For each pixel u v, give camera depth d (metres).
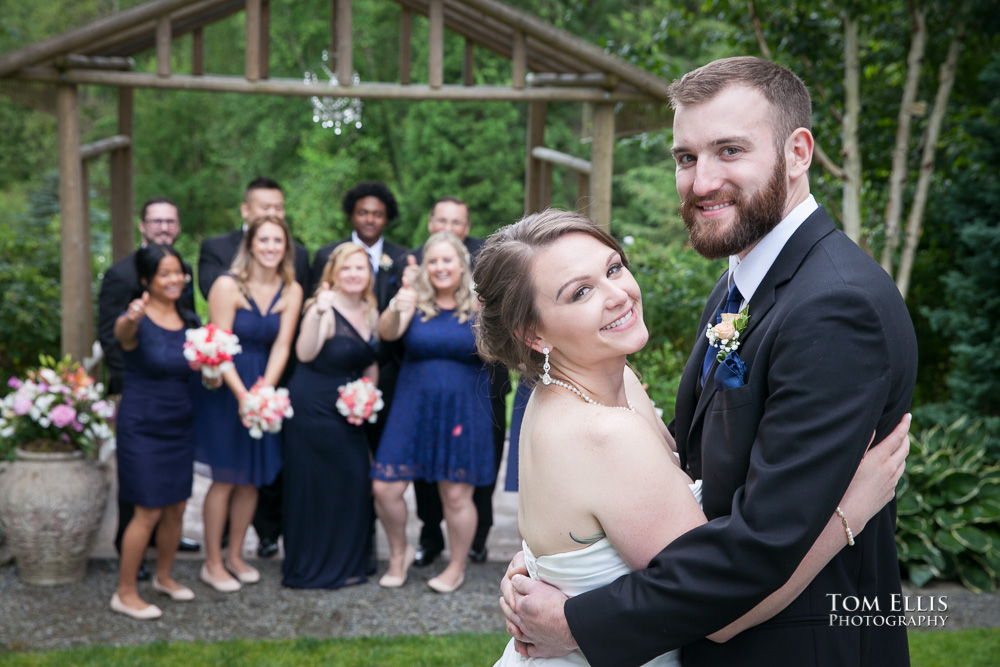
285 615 4.16
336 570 4.51
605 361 1.61
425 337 4.37
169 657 3.62
